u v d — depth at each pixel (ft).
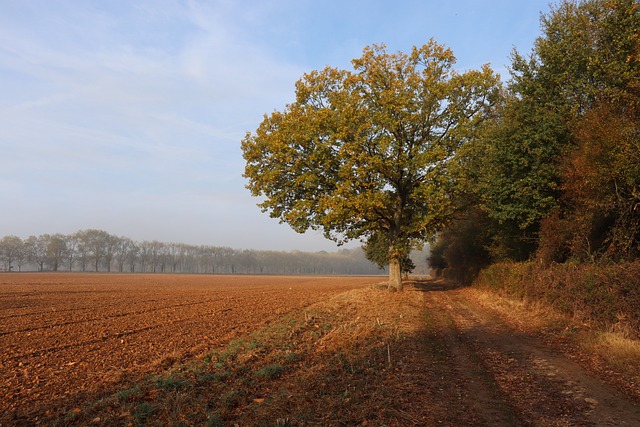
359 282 263.08
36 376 33.45
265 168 96.89
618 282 39.50
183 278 328.90
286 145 86.79
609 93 52.90
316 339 45.75
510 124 71.92
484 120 92.58
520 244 85.15
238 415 23.12
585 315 45.47
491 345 41.42
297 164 89.10
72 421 23.29
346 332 48.65
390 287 104.01
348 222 97.71
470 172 83.97
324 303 86.17
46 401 27.14
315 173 90.43
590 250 56.90
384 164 84.53
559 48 65.92
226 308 85.56
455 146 89.15
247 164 98.07
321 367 32.30
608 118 48.96
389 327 51.21
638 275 36.63
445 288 137.90
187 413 23.47
